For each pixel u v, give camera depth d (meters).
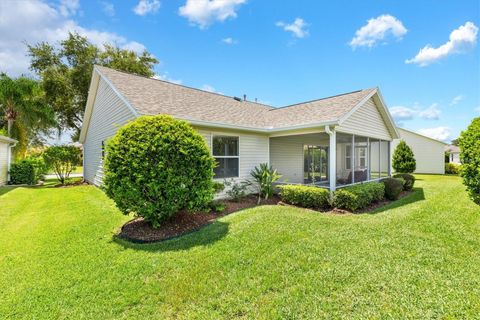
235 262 3.77
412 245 4.37
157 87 10.03
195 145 5.48
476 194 6.01
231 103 12.15
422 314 2.58
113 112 10.29
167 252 4.20
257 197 9.48
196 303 2.85
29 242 4.75
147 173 5.05
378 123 11.28
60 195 9.94
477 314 2.56
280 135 9.77
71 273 3.53
